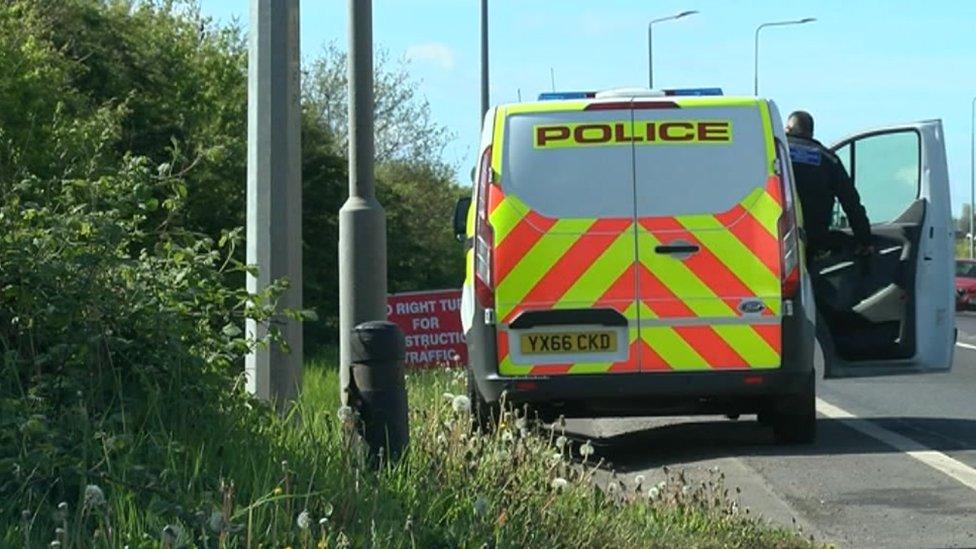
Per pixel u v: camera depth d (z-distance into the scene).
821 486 17.92
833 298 22.95
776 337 19.78
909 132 22.97
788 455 20.39
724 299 19.80
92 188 13.71
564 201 20.03
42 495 11.19
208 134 59.88
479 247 20.08
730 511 14.59
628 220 19.92
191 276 14.02
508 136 20.23
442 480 13.00
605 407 20.52
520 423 14.58
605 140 20.11
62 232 13.02
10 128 37.03
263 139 16.77
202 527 10.41
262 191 16.75
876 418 26.56
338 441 13.33
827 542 14.77
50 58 45.31
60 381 12.53
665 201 19.95
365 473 12.28
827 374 22.25
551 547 12.37
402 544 11.34
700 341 19.78
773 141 20.06
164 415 12.92
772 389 19.80
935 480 18.33
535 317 19.88
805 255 20.62
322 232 66.25
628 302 19.81
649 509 14.32
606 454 21.34
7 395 12.19
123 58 60.59
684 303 19.80
